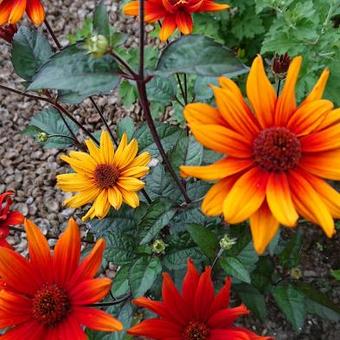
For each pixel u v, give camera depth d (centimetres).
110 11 56
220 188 21
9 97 53
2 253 23
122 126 36
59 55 21
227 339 23
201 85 31
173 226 30
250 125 21
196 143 30
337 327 38
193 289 24
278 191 20
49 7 58
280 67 30
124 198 30
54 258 23
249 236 29
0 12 28
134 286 28
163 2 27
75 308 23
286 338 38
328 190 20
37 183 49
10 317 23
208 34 45
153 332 23
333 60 40
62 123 36
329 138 21
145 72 22
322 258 41
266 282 33
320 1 42
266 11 48
